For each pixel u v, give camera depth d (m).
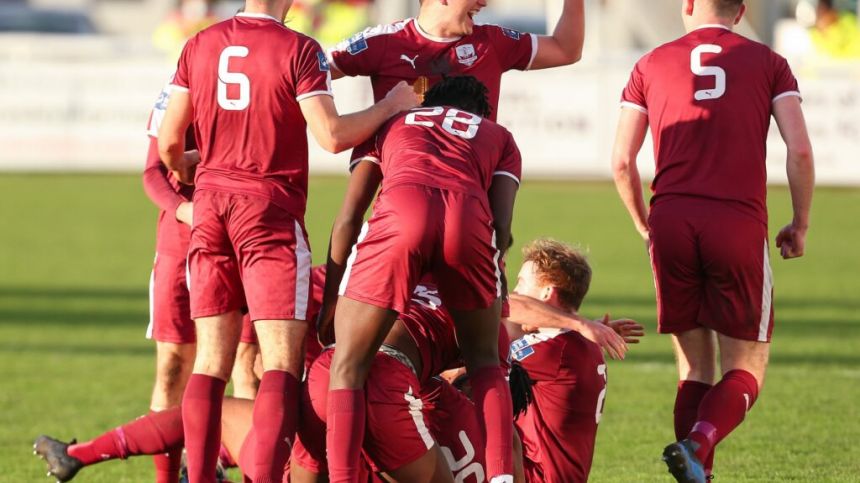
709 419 16.98
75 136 68.62
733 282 17.77
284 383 15.92
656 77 18.52
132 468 22.08
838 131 63.03
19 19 103.75
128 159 68.62
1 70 68.50
